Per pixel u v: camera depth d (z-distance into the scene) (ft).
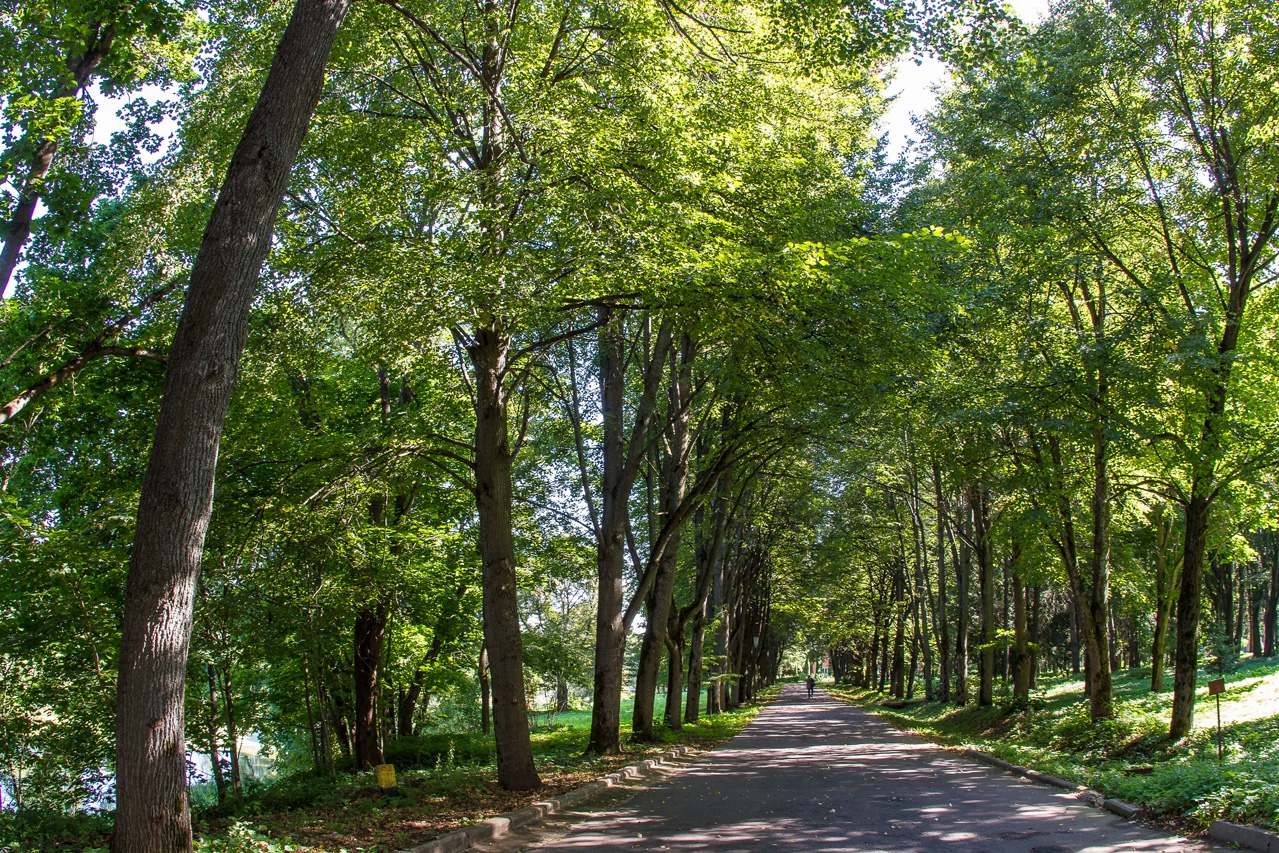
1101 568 63.31
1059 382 52.26
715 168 38.73
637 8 40.06
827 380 45.24
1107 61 51.67
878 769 52.95
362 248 38.37
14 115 41.42
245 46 45.93
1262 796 28.17
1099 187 55.42
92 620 47.37
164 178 48.19
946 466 66.23
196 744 53.62
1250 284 54.85
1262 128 49.32
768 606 184.44
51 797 53.26
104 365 53.16
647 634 73.05
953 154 63.87
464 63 38.01
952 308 46.75
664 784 45.98
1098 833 29.19
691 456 83.46
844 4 34.17
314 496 45.34
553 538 84.84
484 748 77.25
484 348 43.19
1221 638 96.58
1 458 55.77
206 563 45.52
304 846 26.73
